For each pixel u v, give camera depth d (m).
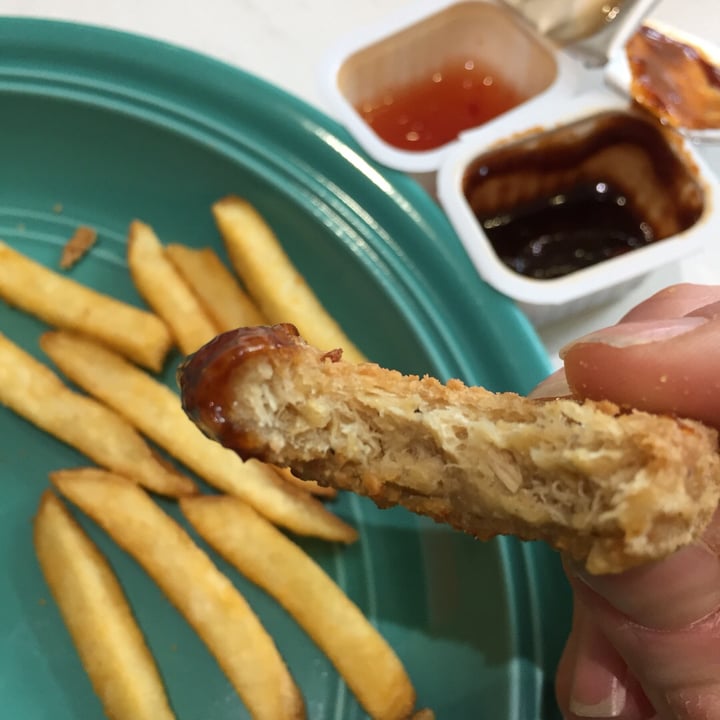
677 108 0.16
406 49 0.18
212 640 0.15
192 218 0.18
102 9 0.19
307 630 0.15
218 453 0.16
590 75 0.17
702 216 0.16
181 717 0.15
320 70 0.17
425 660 0.15
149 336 0.16
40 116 0.17
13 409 0.16
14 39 0.17
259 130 0.16
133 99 0.16
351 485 0.10
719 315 0.11
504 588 0.14
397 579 0.16
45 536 0.15
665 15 0.19
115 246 0.18
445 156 0.16
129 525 0.15
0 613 0.15
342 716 0.15
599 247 0.17
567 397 0.11
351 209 0.16
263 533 0.15
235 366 0.10
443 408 0.10
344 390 0.10
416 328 0.15
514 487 0.10
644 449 0.09
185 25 0.19
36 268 0.17
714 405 0.10
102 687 0.14
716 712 0.10
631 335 0.11
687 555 0.10
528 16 0.17
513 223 0.17
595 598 0.11
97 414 0.16
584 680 0.13
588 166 0.17
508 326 0.15
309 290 0.16
